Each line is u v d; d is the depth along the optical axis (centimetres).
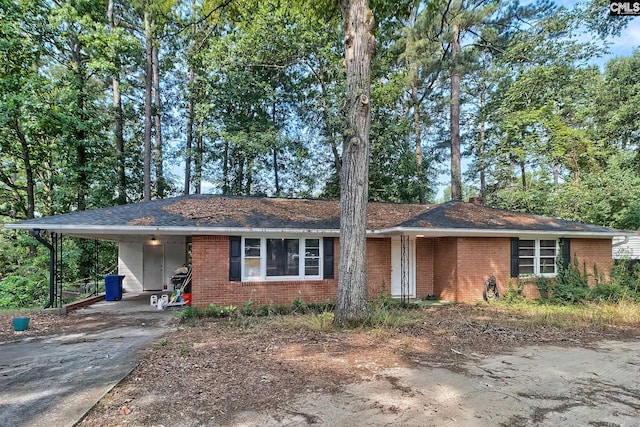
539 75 1956
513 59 2122
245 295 1217
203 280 1184
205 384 480
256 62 2027
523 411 411
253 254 1239
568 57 2003
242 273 1223
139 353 641
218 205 1369
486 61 2552
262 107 2309
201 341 718
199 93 2255
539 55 2045
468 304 1235
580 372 548
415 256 1427
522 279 1359
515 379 513
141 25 2206
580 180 1981
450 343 706
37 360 609
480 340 736
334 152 2323
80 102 1933
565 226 1409
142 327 900
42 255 1700
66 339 773
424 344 690
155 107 2302
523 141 2002
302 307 1120
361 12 857
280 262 1266
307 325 811
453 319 948
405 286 1402
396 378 508
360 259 835
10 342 751
